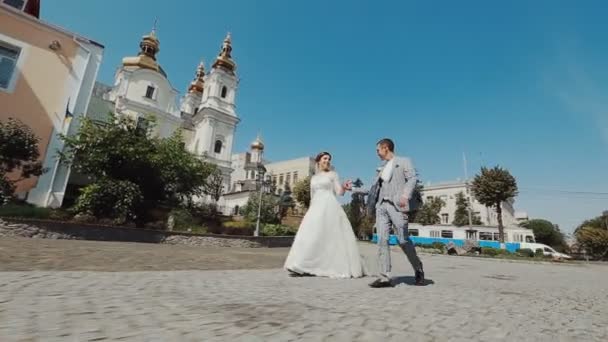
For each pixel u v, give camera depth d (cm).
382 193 370
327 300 246
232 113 4328
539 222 5250
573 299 364
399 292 304
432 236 3725
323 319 188
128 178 1462
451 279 488
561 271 1154
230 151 4200
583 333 201
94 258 511
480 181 3136
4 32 1278
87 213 1171
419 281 373
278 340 146
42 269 362
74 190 1622
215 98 4259
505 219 6525
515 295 349
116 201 1238
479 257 2161
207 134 4044
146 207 1462
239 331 157
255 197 2761
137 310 185
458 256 2222
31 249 562
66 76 1392
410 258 369
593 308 309
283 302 229
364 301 249
